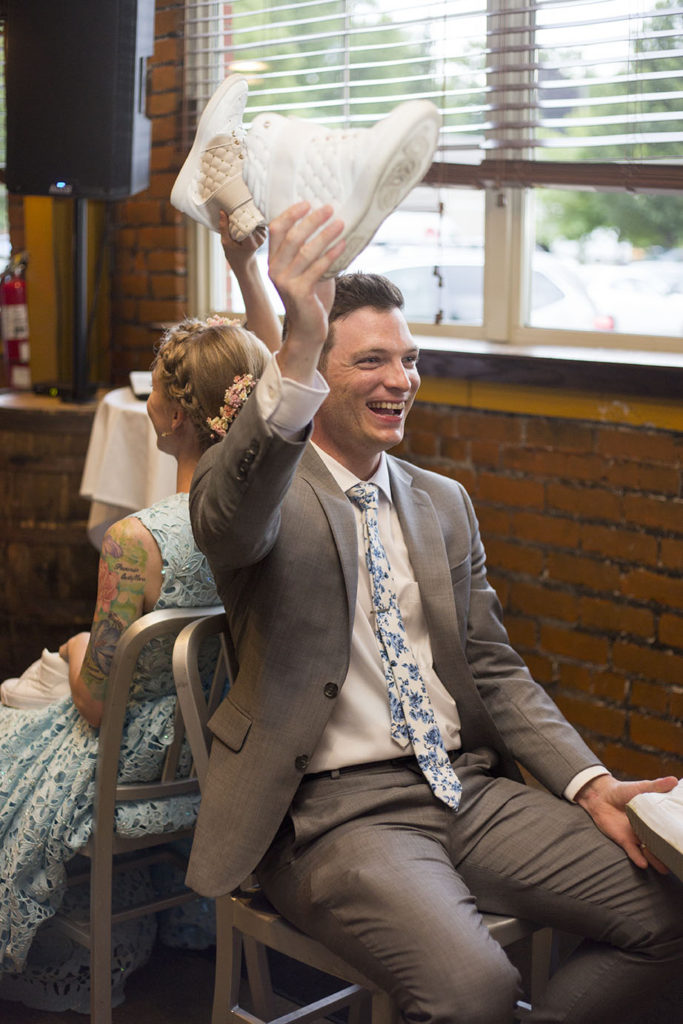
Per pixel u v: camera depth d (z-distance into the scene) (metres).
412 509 1.69
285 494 1.43
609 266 2.96
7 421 3.24
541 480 2.70
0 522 3.30
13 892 1.80
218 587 1.64
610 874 1.53
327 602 1.54
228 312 3.71
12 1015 1.99
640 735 2.59
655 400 2.46
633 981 1.50
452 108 2.93
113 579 1.72
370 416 1.59
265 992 1.87
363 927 1.40
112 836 1.75
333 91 3.22
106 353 3.92
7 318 3.79
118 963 2.01
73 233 3.59
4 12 3.27
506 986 1.35
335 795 1.54
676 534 2.47
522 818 1.60
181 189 1.77
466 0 2.86
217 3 3.39
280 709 1.53
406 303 3.23
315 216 1.21
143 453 2.88
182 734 1.79
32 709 1.93
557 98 2.74
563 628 2.70
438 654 1.65
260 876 1.57
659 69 2.56
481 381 2.78
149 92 3.36
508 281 2.96
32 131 3.28
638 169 2.60
